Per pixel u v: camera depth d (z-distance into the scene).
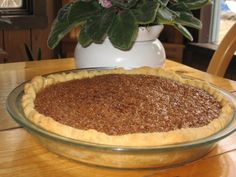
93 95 0.35
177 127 0.30
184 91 0.38
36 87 0.37
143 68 0.45
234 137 0.34
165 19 0.43
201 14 0.94
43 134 0.27
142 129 0.29
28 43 1.05
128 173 0.28
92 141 0.27
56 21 0.47
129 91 0.36
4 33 1.01
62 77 0.41
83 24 0.45
